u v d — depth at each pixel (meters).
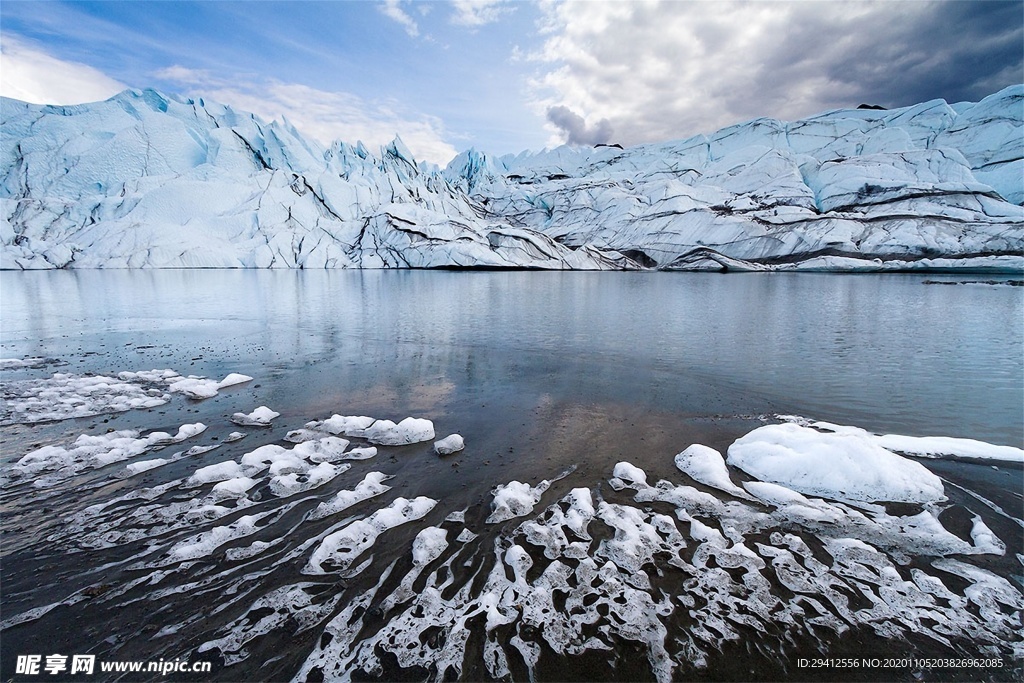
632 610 3.98
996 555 4.70
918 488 5.87
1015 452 6.96
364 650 3.57
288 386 10.70
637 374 11.91
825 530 5.13
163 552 4.71
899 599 4.11
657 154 170.75
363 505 5.64
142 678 3.38
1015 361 13.17
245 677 3.36
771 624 3.85
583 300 30.25
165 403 9.31
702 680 3.37
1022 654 3.57
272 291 35.28
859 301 29.14
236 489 5.89
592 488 6.11
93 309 24.02
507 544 4.88
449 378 11.51
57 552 4.70
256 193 85.62
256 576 4.38
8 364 12.40
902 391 10.38
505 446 7.50
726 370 12.25
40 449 6.87
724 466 6.71
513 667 3.45
